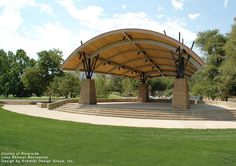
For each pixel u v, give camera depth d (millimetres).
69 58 33625
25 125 19312
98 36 31281
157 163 10516
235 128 19828
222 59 61812
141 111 27188
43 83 49250
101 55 36906
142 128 19141
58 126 19172
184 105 28750
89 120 23719
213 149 12867
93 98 36312
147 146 13250
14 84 63938
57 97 66000
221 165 10539
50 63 49344
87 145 13141
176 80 29344
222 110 27453
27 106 41281
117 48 35344
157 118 26188
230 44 52719
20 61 65625
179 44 28062
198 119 25719
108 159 10875
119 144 13547
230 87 55312
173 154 11859
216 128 19766
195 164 10539
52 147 12531
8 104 47031
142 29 28688
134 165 10188
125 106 32469
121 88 98938
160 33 28234
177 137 15789
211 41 64438
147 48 35938
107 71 46125
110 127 19328
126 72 50500
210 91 60719
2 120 21938
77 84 53938
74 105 33938
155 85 87438
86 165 9984
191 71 45844
